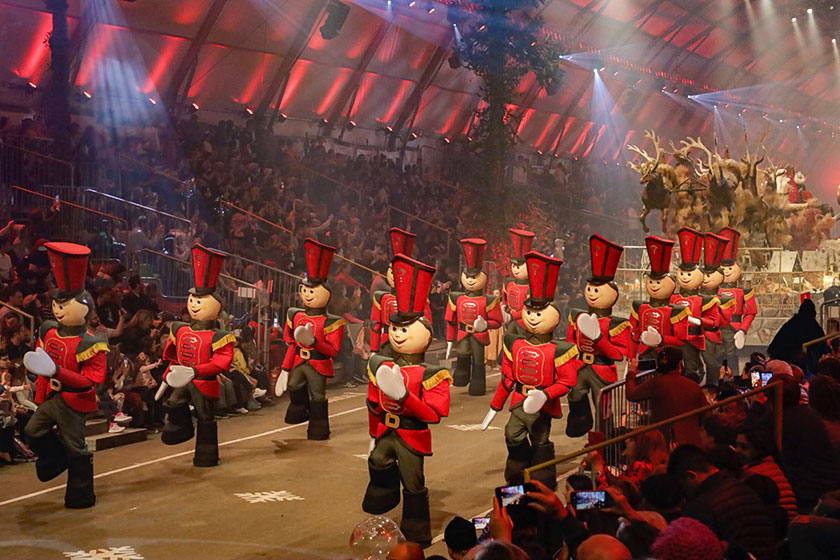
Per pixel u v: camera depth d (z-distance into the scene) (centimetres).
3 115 2241
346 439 1455
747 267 2750
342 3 2628
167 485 1165
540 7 3516
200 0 2459
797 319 1362
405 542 512
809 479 747
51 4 2091
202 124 2647
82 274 1066
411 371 966
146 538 950
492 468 1288
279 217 2375
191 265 2034
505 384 1180
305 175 2691
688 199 2742
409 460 966
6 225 1856
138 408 1429
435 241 2816
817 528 509
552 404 1153
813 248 2920
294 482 1190
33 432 1051
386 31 2977
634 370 1029
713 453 627
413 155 3409
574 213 3788
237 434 1486
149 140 2352
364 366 2033
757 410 863
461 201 3006
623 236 4069
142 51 2472
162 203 2236
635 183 4625
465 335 1892
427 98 3400
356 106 3162
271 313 1952
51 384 1043
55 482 1163
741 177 2767
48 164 2067
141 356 1456
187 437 1277
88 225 2023
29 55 2259
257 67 2762
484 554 435
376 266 2430
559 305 2664
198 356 1241
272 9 2638
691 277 1777
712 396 1108
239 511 1056
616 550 417
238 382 1658
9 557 877
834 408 776
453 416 1673
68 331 1059
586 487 647
